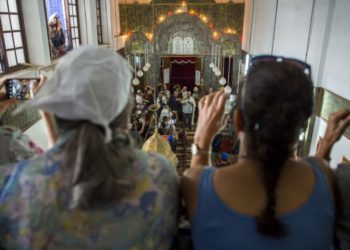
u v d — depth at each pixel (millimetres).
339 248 849
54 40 5875
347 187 731
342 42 4203
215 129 863
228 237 626
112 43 9867
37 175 587
